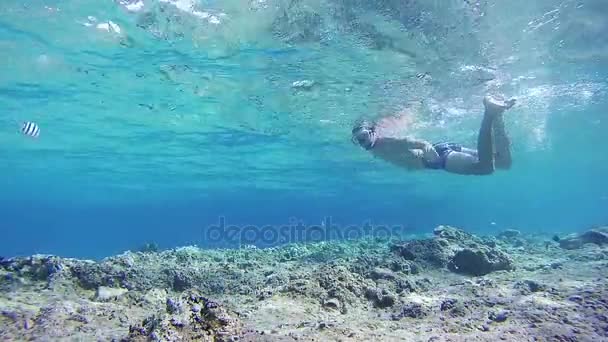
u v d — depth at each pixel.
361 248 15.21
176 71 14.58
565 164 52.00
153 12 10.67
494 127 8.06
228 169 38.59
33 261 7.71
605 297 6.00
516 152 37.75
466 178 50.94
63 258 8.06
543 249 13.10
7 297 6.34
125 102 18.52
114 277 7.37
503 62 13.38
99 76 15.37
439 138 23.44
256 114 19.66
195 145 27.72
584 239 13.31
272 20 10.55
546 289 6.79
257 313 5.78
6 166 39.88
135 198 77.06
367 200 86.00
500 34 11.26
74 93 17.48
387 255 9.80
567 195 123.19
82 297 6.79
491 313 5.52
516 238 16.83
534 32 11.38
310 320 5.52
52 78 15.74
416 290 7.41
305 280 6.98
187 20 10.95
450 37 11.21
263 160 33.59
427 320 5.52
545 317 5.25
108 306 6.09
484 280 7.75
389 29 10.71
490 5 9.81
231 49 12.41
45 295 6.56
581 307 5.63
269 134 24.05
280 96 16.66
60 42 12.64
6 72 15.22
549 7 10.20
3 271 7.45
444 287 7.74
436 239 10.38
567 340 4.51
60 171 42.19
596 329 4.87
